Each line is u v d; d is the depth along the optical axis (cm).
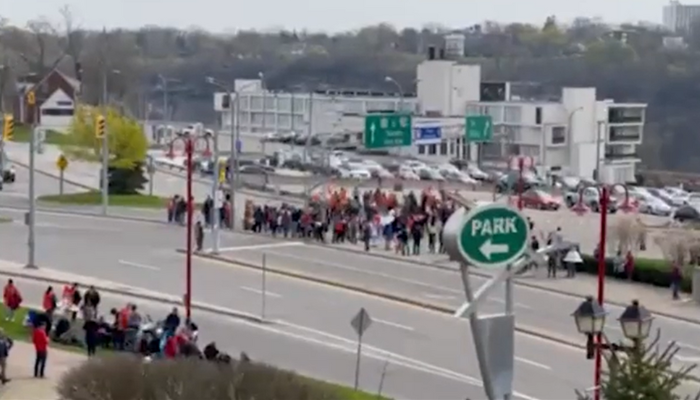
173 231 10456
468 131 14525
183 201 11075
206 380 3834
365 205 10406
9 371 5419
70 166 15750
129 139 13325
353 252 9531
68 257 9044
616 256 8775
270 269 8725
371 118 12800
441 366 6294
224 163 15075
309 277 8481
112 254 9219
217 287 8094
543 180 16438
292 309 7538
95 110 14200
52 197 12800
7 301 6700
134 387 3822
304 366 6191
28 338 6200
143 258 9069
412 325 7212
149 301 7581
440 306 7675
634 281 8612
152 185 14012
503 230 2739
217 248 9269
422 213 9931
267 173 15862
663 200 14250
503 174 16362
